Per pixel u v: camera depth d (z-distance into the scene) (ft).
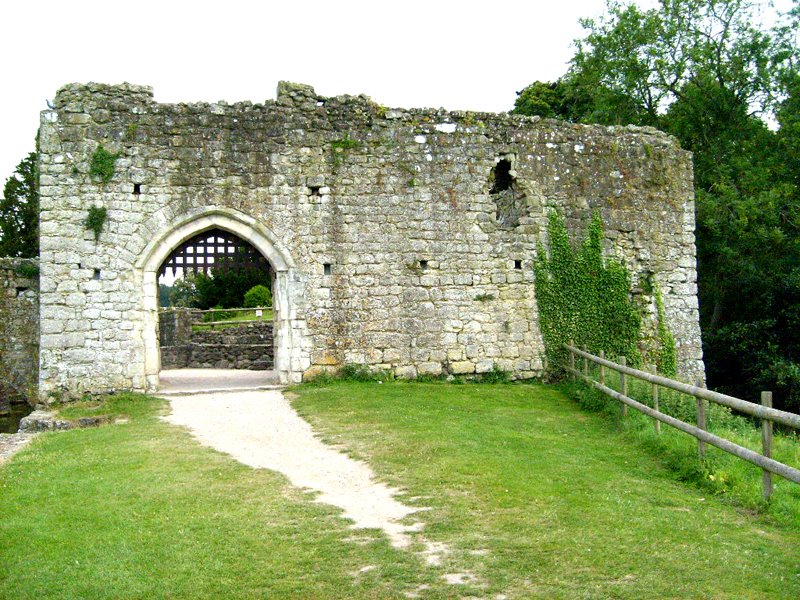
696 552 22.38
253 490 29.04
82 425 45.09
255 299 130.52
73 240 52.34
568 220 62.28
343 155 57.26
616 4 105.70
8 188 102.89
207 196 54.75
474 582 20.20
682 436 37.65
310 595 19.57
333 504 27.27
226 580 20.51
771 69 96.32
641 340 63.77
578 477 31.17
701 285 98.48
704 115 98.58
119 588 19.97
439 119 59.52
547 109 124.06
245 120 55.77
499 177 64.13
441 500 27.37
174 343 82.94
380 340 57.36
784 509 26.58
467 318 59.16
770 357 86.12
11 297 61.57
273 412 46.34
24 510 26.84
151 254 53.88
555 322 61.16
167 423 43.57
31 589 19.90
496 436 38.88
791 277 88.12
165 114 54.39
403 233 58.13
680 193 67.00
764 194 87.81
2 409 60.75
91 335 52.34
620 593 19.42
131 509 26.66
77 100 52.90
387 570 21.01
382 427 40.63
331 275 56.75
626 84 102.47
